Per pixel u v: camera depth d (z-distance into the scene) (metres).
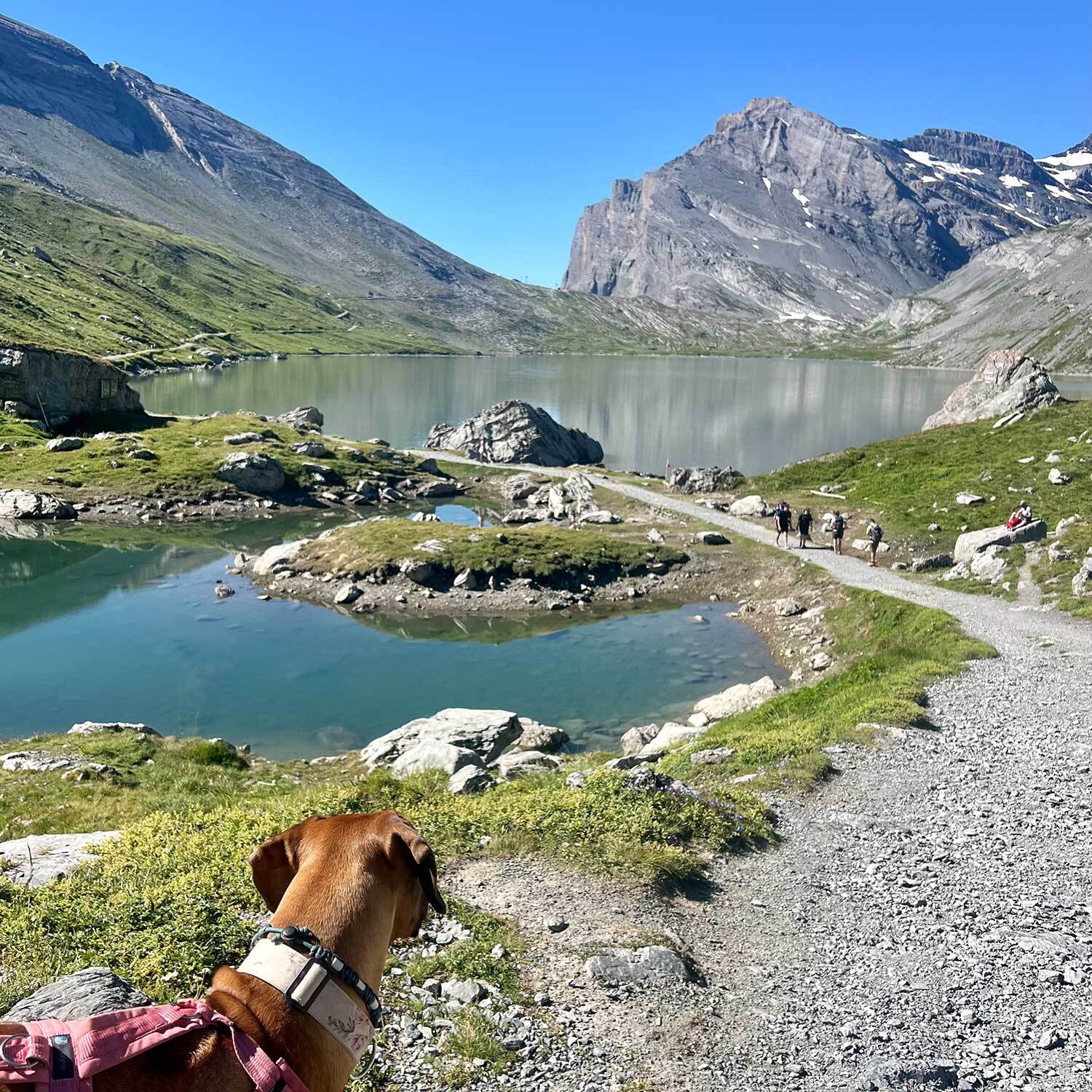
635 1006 8.40
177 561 56.28
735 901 11.64
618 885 11.21
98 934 7.85
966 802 15.66
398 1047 7.34
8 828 16.94
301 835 2.89
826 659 34.88
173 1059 2.08
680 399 193.00
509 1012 8.01
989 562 39.19
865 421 153.88
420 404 167.50
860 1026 8.59
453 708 29.97
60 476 75.56
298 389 189.12
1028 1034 8.60
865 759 18.06
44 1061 1.90
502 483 85.88
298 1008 2.28
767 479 70.50
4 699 33.72
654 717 31.39
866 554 48.38
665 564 50.38
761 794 16.06
